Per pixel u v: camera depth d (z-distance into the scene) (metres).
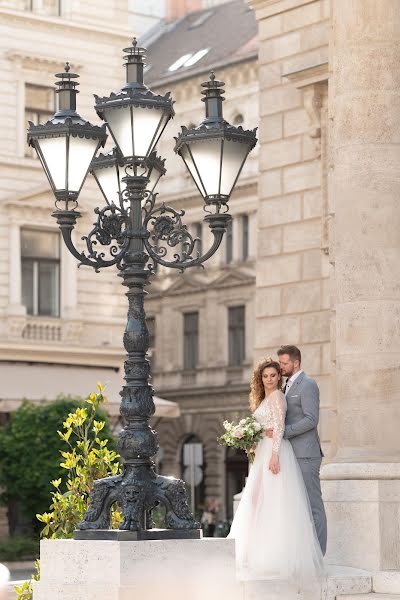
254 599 14.34
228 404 67.69
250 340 66.88
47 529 15.57
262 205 29.02
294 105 28.41
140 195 14.12
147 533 13.33
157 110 13.93
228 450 67.75
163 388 71.25
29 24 48.34
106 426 42.19
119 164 15.06
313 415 15.58
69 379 48.16
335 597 15.04
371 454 16.55
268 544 15.01
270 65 28.97
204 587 13.54
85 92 49.53
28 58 48.19
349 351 16.81
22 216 47.88
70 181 14.12
